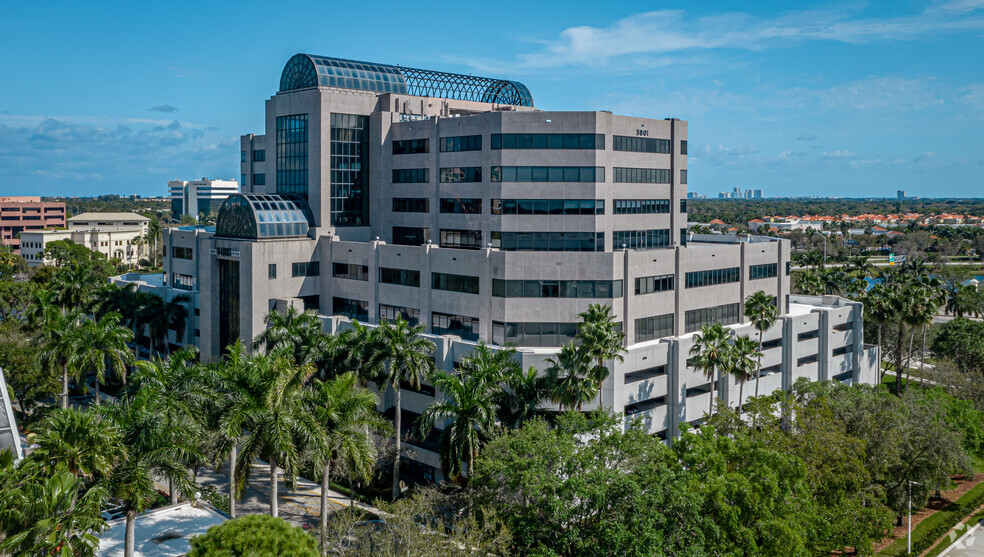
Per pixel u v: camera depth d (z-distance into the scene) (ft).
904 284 409.28
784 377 295.89
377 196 324.19
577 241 273.54
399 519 149.59
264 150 370.53
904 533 223.10
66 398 246.27
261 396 163.63
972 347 342.85
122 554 158.40
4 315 409.08
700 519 142.61
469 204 288.51
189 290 354.95
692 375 259.80
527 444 166.71
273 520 132.16
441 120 297.33
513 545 153.48
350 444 167.63
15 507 116.57
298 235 309.83
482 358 204.03
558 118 271.28
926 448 219.61
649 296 263.70
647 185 293.84
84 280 341.62
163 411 156.87
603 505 148.56
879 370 348.79
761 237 354.74
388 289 290.15
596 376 207.31
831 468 180.04
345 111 319.47
